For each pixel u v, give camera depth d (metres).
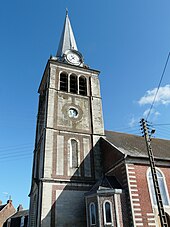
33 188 26.97
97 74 34.72
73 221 21.52
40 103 34.62
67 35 41.03
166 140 34.12
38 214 21.34
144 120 19.58
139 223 18.45
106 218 18.95
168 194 21.31
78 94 30.98
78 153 25.98
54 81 30.72
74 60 34.88
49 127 26.27
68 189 23.08
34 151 31.34
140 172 21.28
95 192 20.34
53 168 23.78
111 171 23.59
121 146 25.86
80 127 28.05
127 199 19.75
